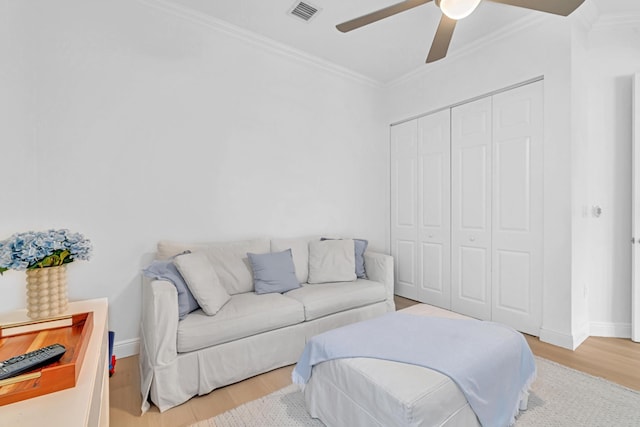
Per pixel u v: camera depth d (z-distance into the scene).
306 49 3.09
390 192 3.94
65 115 2.06
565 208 2.41
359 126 3.73
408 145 3.71
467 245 3.11
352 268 2.91
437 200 3.39
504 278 2.82
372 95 3.85
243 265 2.52
